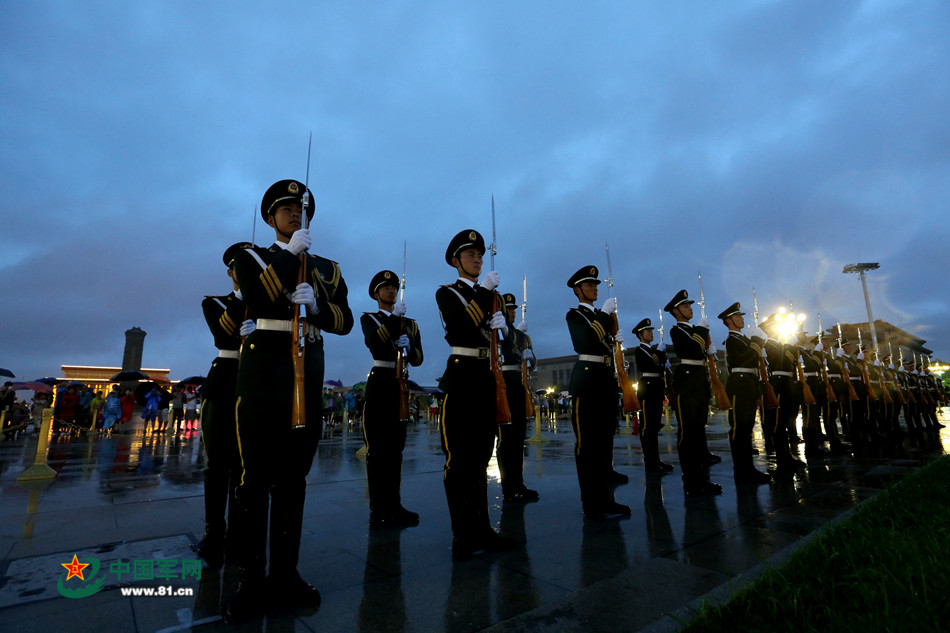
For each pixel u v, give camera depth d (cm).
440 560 337
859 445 1020
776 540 374
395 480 447
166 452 1044
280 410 278
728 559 331
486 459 372
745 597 252
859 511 420
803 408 882
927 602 243
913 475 572
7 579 299
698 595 271
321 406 299
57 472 739
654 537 385
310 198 321
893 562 297
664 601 263
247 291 279
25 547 361
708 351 615
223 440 357
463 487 357
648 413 755
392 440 445
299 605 264
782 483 611
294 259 285
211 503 349
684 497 539
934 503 434
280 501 278
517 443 545
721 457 915
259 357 281
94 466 807
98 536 389
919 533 356
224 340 373
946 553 308
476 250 414
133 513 464
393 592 282
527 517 456
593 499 451
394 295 496
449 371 382
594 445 459
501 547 358
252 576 258
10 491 580
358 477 686
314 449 296
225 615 246
